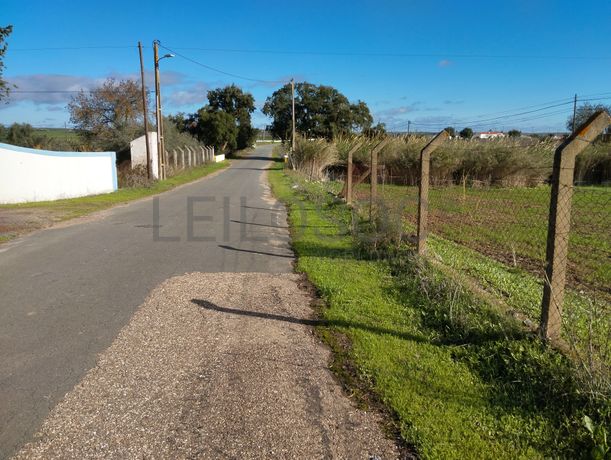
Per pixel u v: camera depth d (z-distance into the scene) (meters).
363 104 67.50
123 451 3.08
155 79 28.17
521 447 3.11
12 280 6.97
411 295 6.01
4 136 41.34
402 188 25.11
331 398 3.73
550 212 4.23
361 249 8.75
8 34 13.02
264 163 53.75
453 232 11.48
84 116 40.09
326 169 33.38
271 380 4.00
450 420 3.39
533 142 27.64
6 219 12.80
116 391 3.81
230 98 75.62
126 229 11.47
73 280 6.94
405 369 4.13
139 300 6.02
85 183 20.12
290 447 3.14
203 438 3.21
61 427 3.33
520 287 6.37
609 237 10.77
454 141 28.27
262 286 6.71
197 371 4.15
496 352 4.29
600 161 26.70
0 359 4.38
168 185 25.20
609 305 5.79
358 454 3.08
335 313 5.48
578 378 3.53
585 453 3.01
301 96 65.62
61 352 4.52
